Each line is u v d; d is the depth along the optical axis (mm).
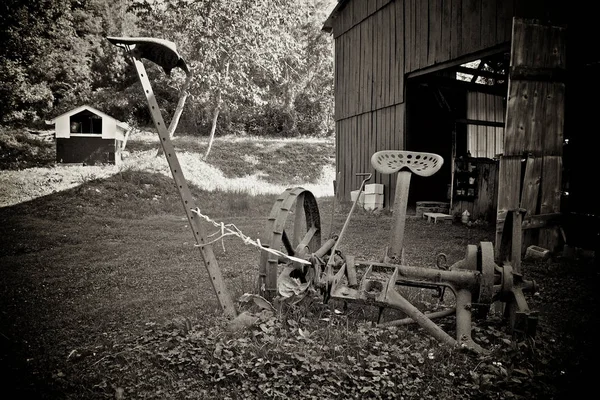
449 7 10523
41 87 28703
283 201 4410
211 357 3410
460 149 15188
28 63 26500
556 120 7227
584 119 7781
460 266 4332
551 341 3785
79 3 38000
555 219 7250
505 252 4707
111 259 7066
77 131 17484
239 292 4961
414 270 4035
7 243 8078
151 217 11594
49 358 3600
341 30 15883
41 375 3311
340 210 13234
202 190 15508
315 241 5438
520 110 6984
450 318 4328
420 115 15109
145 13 23703
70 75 34094
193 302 4852
